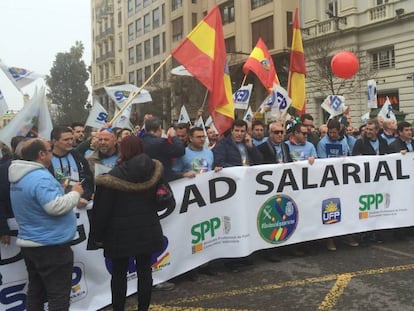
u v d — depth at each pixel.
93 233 3.78
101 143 5.24
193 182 5.15
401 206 6.56
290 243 5.82
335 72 10.26
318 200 6.01
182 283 5.10
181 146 5.06
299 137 6.27
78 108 70.06
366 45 25.62
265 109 8.93
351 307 4.27
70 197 3.43
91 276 4.38
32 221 3.39
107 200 3.71
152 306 4.46
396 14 23.72
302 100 8.80
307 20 29.22
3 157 4.98
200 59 6.34
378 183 6.41
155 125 5.06
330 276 5.15
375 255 5.95
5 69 5.43
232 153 5.70
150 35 57.38
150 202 3.88
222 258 5.49
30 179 3.37
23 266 3.95
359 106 24.95
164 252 4.93
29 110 4.66
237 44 36.12
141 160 3.79
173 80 35.28
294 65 8.80
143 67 59.78
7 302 3.90
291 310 4.26
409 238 6.86
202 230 5.22
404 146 6.78
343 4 26.66
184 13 47.84
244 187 5.43
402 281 4.92
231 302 4.51
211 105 6.37
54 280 3.46
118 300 3.93
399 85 23.98
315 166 5.98
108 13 70.31
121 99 8.75
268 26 32.91
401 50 23.83
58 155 4.45
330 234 6.11
